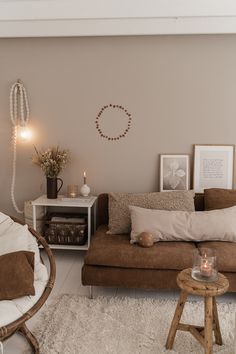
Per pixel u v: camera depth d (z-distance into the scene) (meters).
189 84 3.73
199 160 3.80
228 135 3.77
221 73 3.69
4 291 2.01
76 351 2.17
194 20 3.18
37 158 3.75
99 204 3.65
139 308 2.68
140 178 3.90
